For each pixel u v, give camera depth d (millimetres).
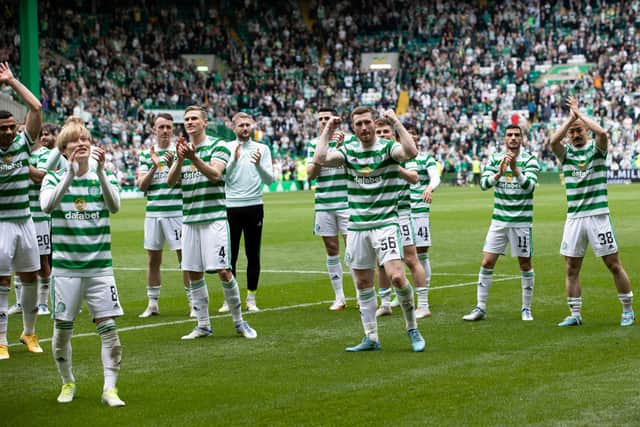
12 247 10180
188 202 11086
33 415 7578
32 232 10383
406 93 68688
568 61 68250
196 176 11008
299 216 33062
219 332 11445
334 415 7332
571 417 7129
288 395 8016
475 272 17297
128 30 65750
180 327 11922
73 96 55844
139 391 8305
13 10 56438
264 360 9594
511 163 11695
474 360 9344
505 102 66375
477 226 27781
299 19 72812
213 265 10898
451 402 7645
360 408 7523
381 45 71750
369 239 9930
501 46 70250
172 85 62594
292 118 65188
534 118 65438
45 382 8844
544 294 14133
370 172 9805
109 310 8039
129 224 30484
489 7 72500
